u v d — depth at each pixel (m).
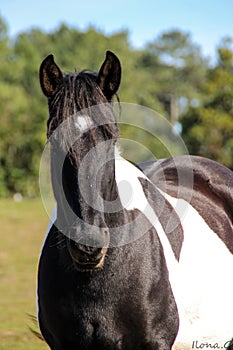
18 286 19.50
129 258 5.90
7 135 67.75
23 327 13.96
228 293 7.02
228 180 7.88
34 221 41.88
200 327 6.70
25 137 68.12
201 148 45.00
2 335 13.24
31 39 95.25
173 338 6.28
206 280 6.77
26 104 69.44
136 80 93.75
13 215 45.97
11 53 81.62
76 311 5.87
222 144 44.59
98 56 89.12
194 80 119.19
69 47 91.69
